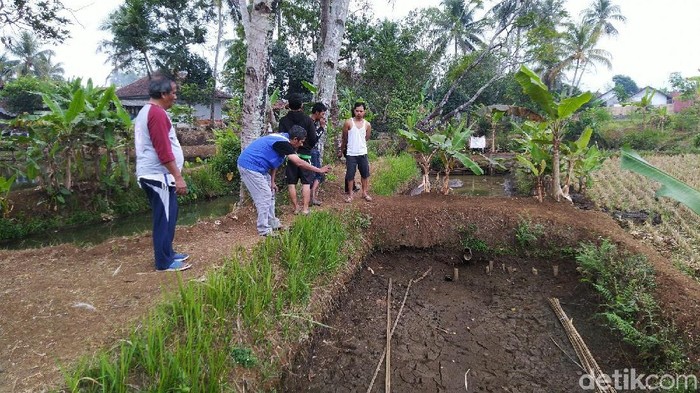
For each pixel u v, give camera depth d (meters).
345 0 7.38
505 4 18.73
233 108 13.73
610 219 6.46
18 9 10.53
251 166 4.55
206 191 10.77
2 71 29.06
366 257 5.93
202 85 24.30
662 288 4.14
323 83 7.67
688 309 3.71
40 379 2.38
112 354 2.62
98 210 8.55
